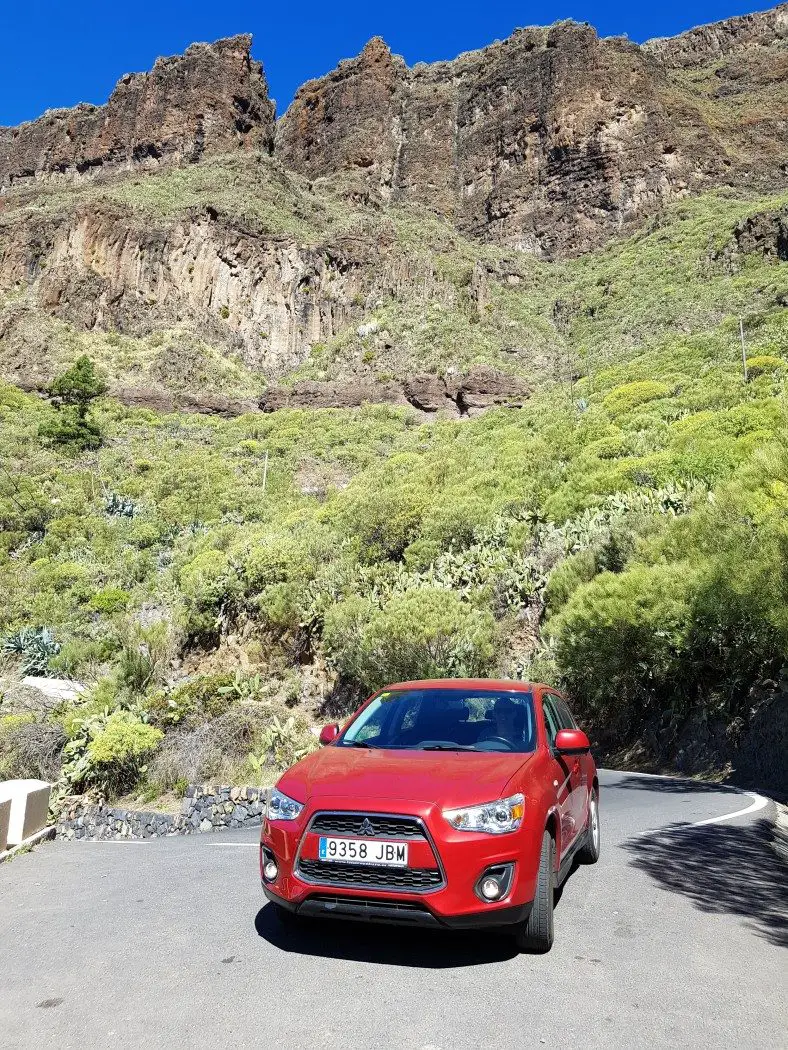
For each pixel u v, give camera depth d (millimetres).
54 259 99312
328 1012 3117
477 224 148750
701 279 88500
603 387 62312
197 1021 3062
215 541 40250
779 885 5266
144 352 92625
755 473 13133
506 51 167875
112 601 35938
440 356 88062
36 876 6066
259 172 128375
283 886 3738
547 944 3787
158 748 11055
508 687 5098
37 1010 3221
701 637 14109
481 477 32969
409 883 3514
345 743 4707
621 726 17406
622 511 22141
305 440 69938
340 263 105438
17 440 67625
